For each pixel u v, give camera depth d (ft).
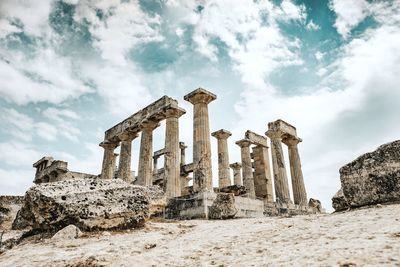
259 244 18.35
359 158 28.45
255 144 87.81
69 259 17.88
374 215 21.12
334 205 30.68
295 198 78.74
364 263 10.97
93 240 23.40
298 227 22.27
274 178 73.87
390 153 26.73
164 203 46.85
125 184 31.01
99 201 27.43
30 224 28.35
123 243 21.89
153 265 15.62
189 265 15.23
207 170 55.62
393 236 14.38
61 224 26.27
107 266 16.05
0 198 62.95
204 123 59.77
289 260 13.16
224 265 14.30
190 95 61.93
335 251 13.26
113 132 83.10
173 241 22.85
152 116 69.97
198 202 46.09
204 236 24.04
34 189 27.43
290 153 83.66
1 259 19.57
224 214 40.55
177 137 65.16
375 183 26.86
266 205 57.62
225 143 81.51
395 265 10.27
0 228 54.19
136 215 28.89
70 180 29.55
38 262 17.74
